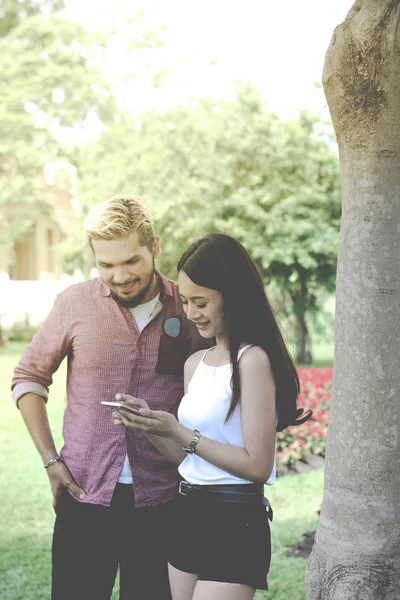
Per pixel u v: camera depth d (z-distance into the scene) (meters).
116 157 20.73
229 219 19.53
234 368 2.46
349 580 2.63
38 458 9.45
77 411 3.03
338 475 2.67
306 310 21.50
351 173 2.63
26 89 21.84
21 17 26.62
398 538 2.62
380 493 2.60
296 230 19.19
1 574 5.38
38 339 3.09
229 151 20.00
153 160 19.98
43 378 3.12
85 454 2.98
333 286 20.70
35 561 5.68
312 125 20.22
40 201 27.20
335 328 2.72
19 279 34.28
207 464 2.49
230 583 2.39
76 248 23.14
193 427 2.54
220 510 2.44
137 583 3.00
